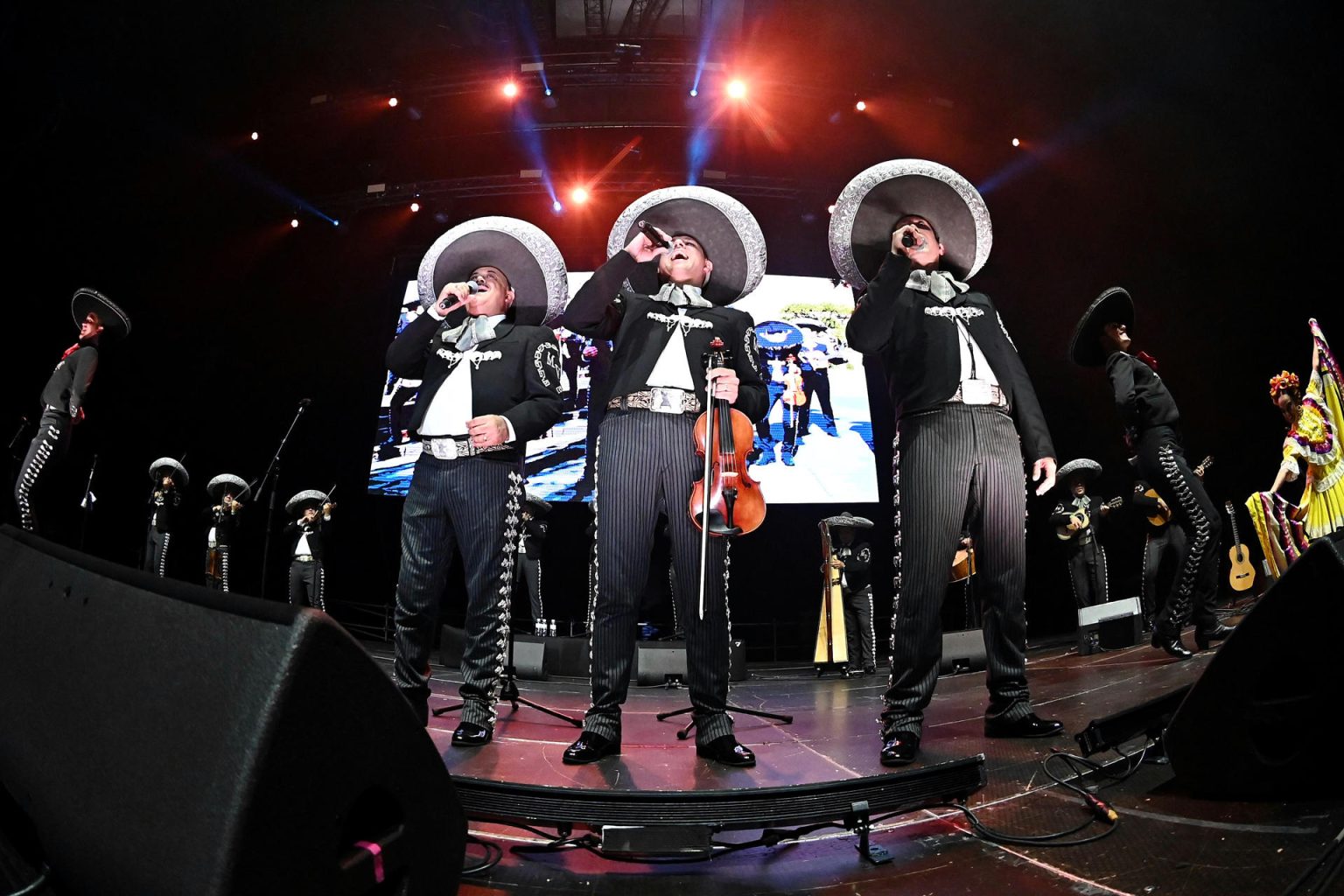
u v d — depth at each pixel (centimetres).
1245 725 183
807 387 1053
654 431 284
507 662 413
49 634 120
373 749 95
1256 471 911
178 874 87
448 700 470
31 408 995
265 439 1170
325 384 1176
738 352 302
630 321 301
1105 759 254
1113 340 496
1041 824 200
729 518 263
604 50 1108
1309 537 473
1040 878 167
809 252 1148
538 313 356
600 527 286
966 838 197
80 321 570
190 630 95
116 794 98
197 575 1168
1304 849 156
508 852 201
